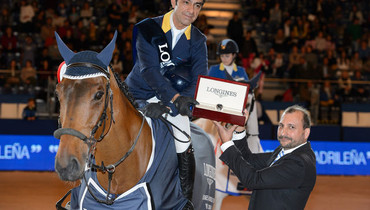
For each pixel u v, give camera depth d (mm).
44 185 8406
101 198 3131
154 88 3389
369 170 10414
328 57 14414
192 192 3471
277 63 14148
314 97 11961
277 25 16078
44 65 12922
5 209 6574
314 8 16781
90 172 3146
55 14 14883
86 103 2668
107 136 2990
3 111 11141
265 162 3695
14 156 9781
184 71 3584
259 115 10609
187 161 3408
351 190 8758
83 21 14922
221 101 3262
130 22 14555
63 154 2588
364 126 11633
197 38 3588
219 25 16547
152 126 3324
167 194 3213
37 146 9852
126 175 3131
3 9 14844
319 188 8867
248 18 16641
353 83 13062
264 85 13523
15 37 13859
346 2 17141
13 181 8680
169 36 3486
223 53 5508
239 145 3754
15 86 11906
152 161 3219
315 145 10297
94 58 2781
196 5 3424
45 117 11055
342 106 11977
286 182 3162
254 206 3330
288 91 12562
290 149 3316
